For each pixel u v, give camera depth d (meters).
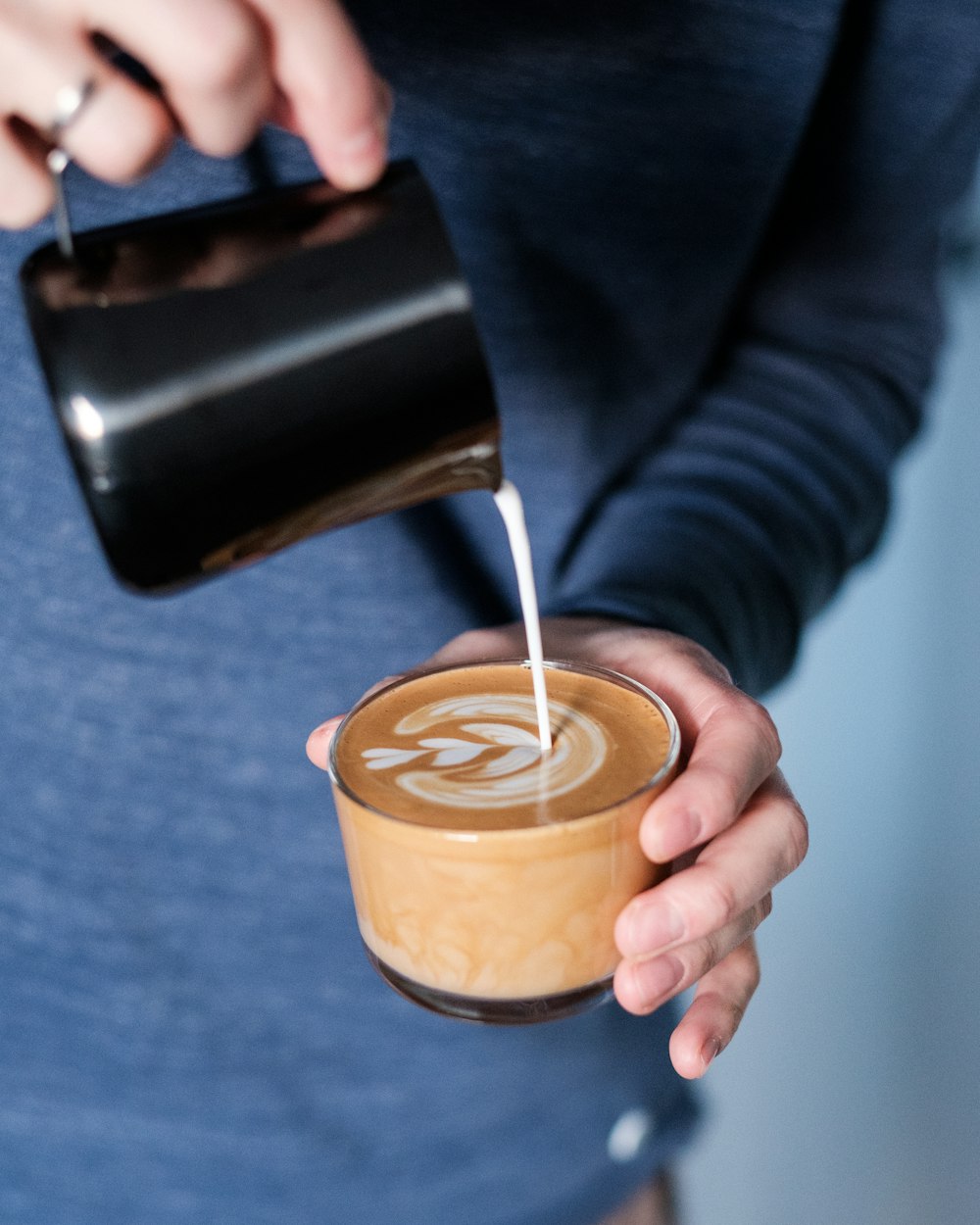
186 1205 0.99
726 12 0.89
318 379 0.50
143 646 0.87
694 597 0.90
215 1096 0.96
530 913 0.59
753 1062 1.92
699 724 0.70
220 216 0.52
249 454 0.49
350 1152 0.97
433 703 0.72
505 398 0.96
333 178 0.53
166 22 0.44
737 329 1.20
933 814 2.19
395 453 0.53
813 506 1.04
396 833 0.59
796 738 2.32
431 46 0.83
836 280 1.21
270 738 0.91
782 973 2.02
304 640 0.90
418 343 0.52
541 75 0.86
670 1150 1.06
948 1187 1.71
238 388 0.49
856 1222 1.67
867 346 1.20
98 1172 0.98
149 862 0.92
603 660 0.77
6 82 0.46
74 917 0.92
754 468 1.04
